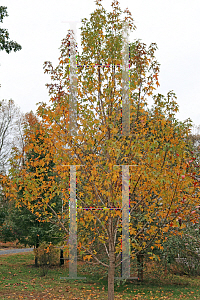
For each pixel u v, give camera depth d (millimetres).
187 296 9203
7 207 13258
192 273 11938
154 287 10547
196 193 4605
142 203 4871
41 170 5027
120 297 8898
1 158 23656
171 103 4797
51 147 4707
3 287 9656
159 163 4309
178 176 4156
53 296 8719
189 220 4680
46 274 12438
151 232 4496
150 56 4836
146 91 4746
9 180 4855
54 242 12898
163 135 4586
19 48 10906
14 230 15359
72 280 11539
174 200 4285
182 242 9484
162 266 10977
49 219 5074
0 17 10570
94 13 5062
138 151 4270
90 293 9367
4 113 26969
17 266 14742
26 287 9766
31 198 4863
